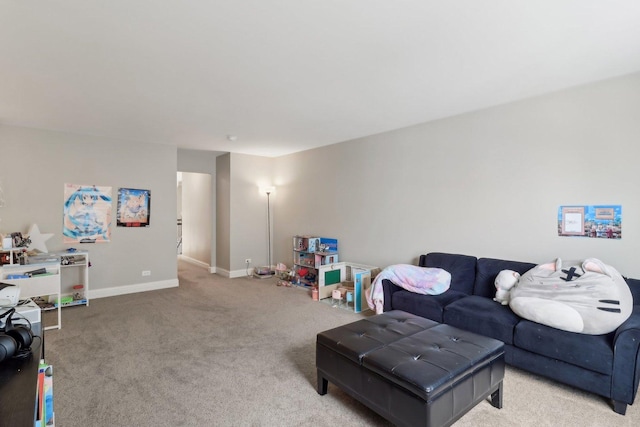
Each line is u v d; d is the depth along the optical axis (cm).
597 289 241
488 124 361
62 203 464
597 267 256
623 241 278
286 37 215
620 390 209
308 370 269
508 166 346
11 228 429
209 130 458
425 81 289
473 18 194
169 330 357
